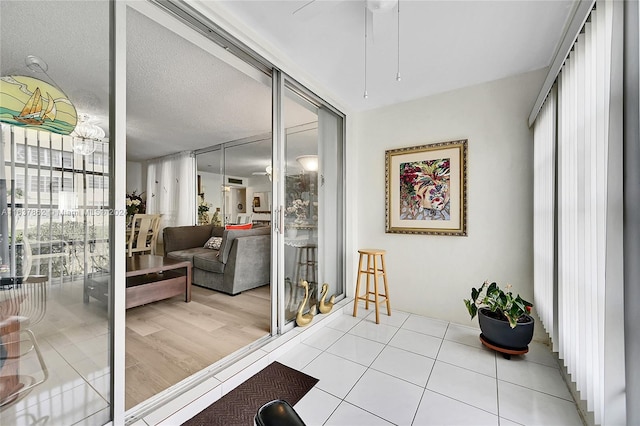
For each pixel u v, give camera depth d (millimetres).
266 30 1887
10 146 980
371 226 3260
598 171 1184
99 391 1218
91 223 1188
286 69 2232
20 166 1001
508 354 2059
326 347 2246
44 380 1071
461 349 2209
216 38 1801
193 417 1468
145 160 6691
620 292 1011
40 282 1057
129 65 2441
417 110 2943
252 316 2740
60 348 1110
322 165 2953
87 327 1182
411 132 2980
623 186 900
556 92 1806
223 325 2510
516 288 2451
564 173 1647
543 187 2080
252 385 1741
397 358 2074
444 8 1630
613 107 974
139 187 6816
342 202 3270
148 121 3926
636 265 847
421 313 2920
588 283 1326
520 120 2432
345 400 1605
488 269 2572
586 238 1340
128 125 4105
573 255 1524
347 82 2619
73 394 1144
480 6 1615
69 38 1115
